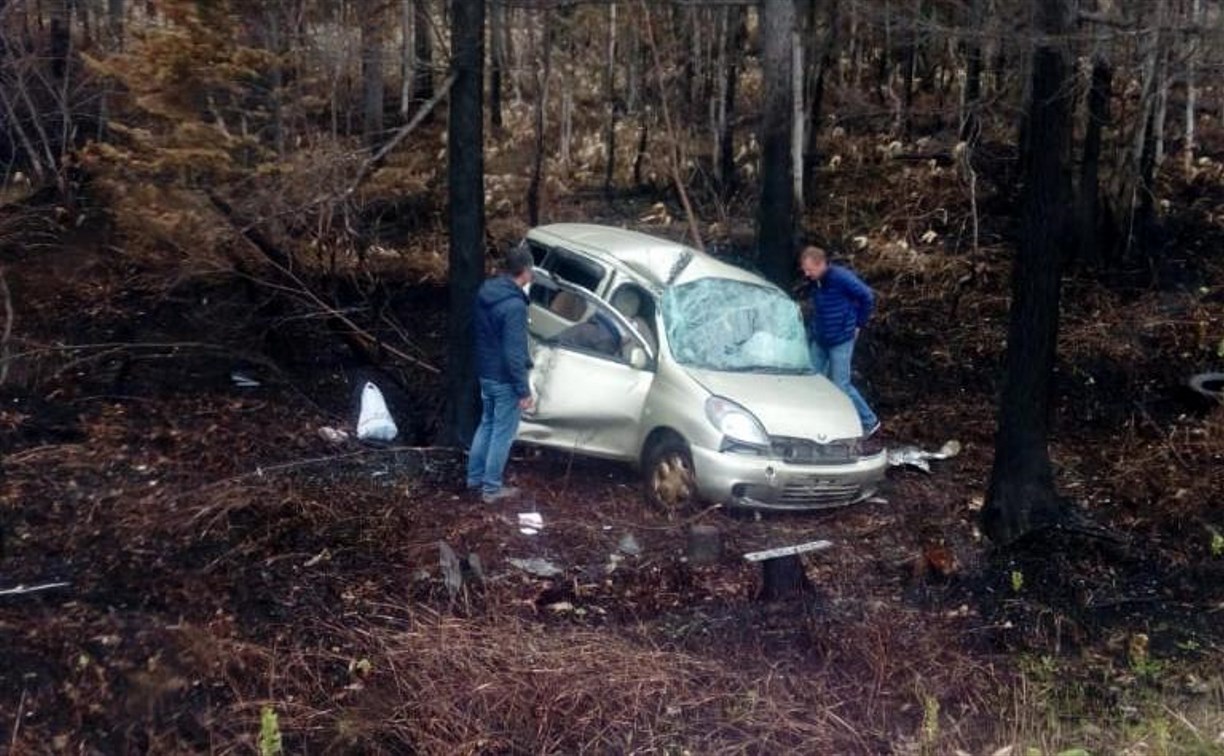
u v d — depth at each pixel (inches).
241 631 262.2
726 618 289.1
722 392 341.4
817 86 604.1
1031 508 339.9
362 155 384.5
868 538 340.8
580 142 669.9
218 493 323.0
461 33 354.9
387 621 272.1
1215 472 390.3
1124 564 333.7
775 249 445.1
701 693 259.9
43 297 458.3
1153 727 255.0
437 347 447.2
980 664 285.6
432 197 519.8
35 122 522.0
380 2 431.8
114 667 243.8
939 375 480.4
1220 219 573.6
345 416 402.3
